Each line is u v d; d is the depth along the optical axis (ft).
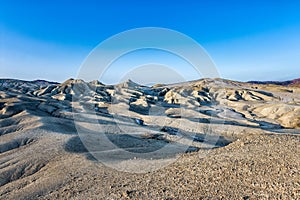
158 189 38.78
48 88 265.54
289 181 34.42
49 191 47.16
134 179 45.19
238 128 122.01
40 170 65.46
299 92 312.71
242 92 279.28
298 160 39.99
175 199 35.19
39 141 96.53
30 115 139.74
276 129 140.26
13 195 49.96
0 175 65.77
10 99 178.09
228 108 189.78
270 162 41.39
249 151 49.73
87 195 41.63
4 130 117.08
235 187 35.96
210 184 37.96
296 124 152.25
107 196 39.63
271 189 33.76
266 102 232.12
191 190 36.99
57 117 147.84
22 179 60.23
